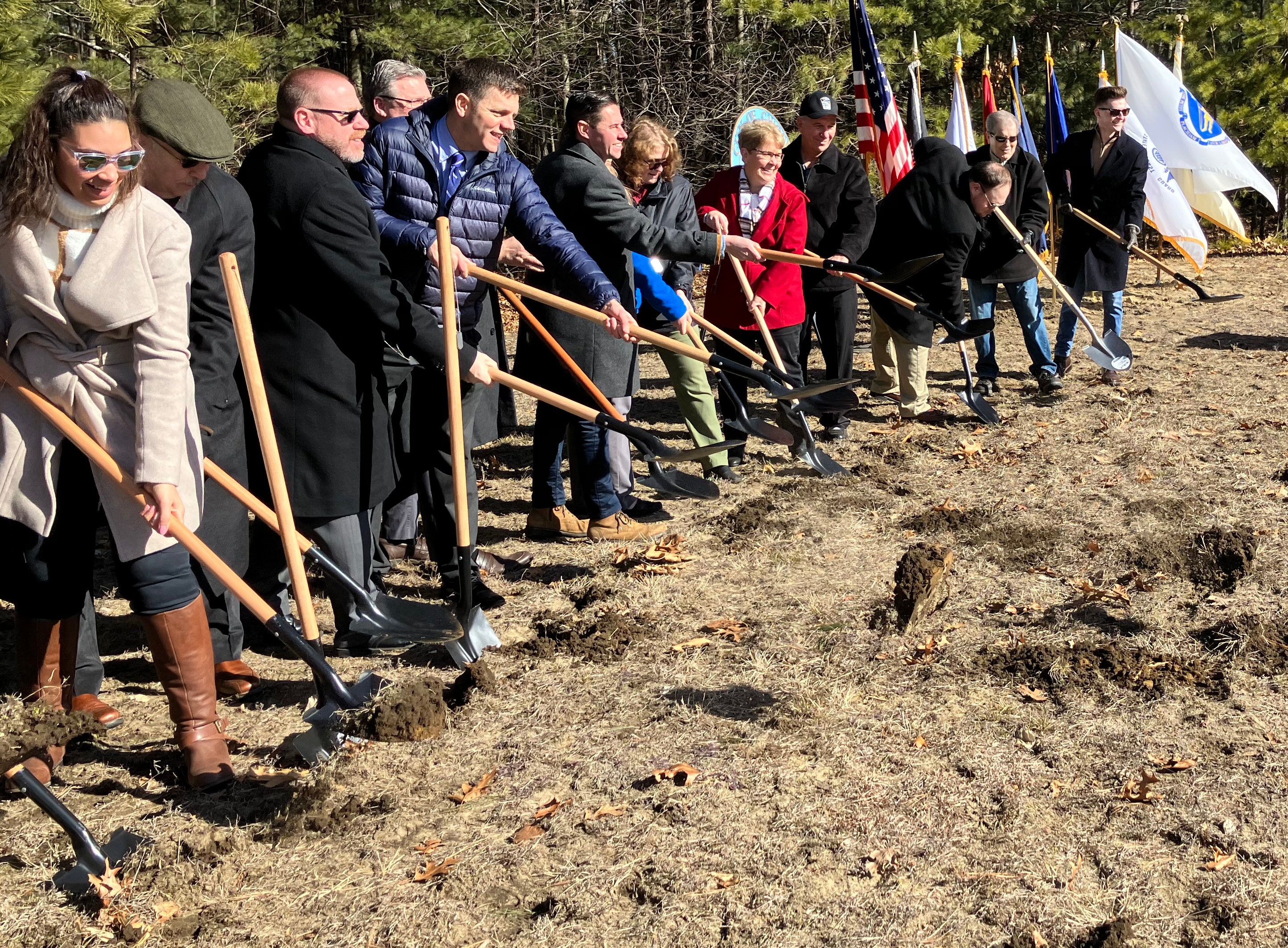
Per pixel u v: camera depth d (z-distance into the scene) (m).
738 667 3.96
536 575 4.98
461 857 2.93
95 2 8.84
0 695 3.87
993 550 4.93
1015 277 7.61
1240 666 3.77
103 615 4.66
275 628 3.18
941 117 15.73
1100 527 5.14
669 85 15.31
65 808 2.88
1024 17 19.20
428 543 4.62
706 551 5.16
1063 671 3.75
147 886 2.83
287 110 3.72
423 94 4.90
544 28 14.88
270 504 4.05
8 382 3.05
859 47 9.63
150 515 3.04
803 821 3.02
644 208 5.58
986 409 7.09
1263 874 2.74
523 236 4.46
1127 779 3.16
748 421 5.24
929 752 3.34
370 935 2.66
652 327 5.88
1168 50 20.58
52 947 2.65
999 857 2.85
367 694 3.28
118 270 2.93
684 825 3.03
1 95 7.13
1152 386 7.81
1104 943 2.52
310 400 3.83
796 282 6.36
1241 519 5.12
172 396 3.02
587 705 3.72
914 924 2.63
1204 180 12.05
